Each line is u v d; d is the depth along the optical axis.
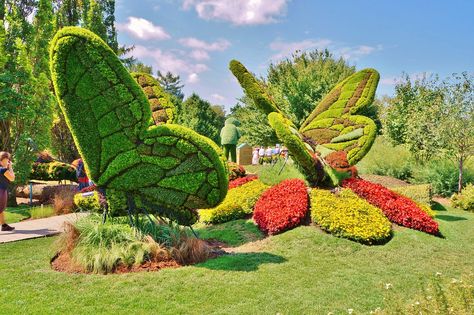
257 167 23.72
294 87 29.44
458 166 15.34
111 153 6.42
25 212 10.98
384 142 24.45
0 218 8.40
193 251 6.45
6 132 12.54
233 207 9.39
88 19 22.30
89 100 6.18
